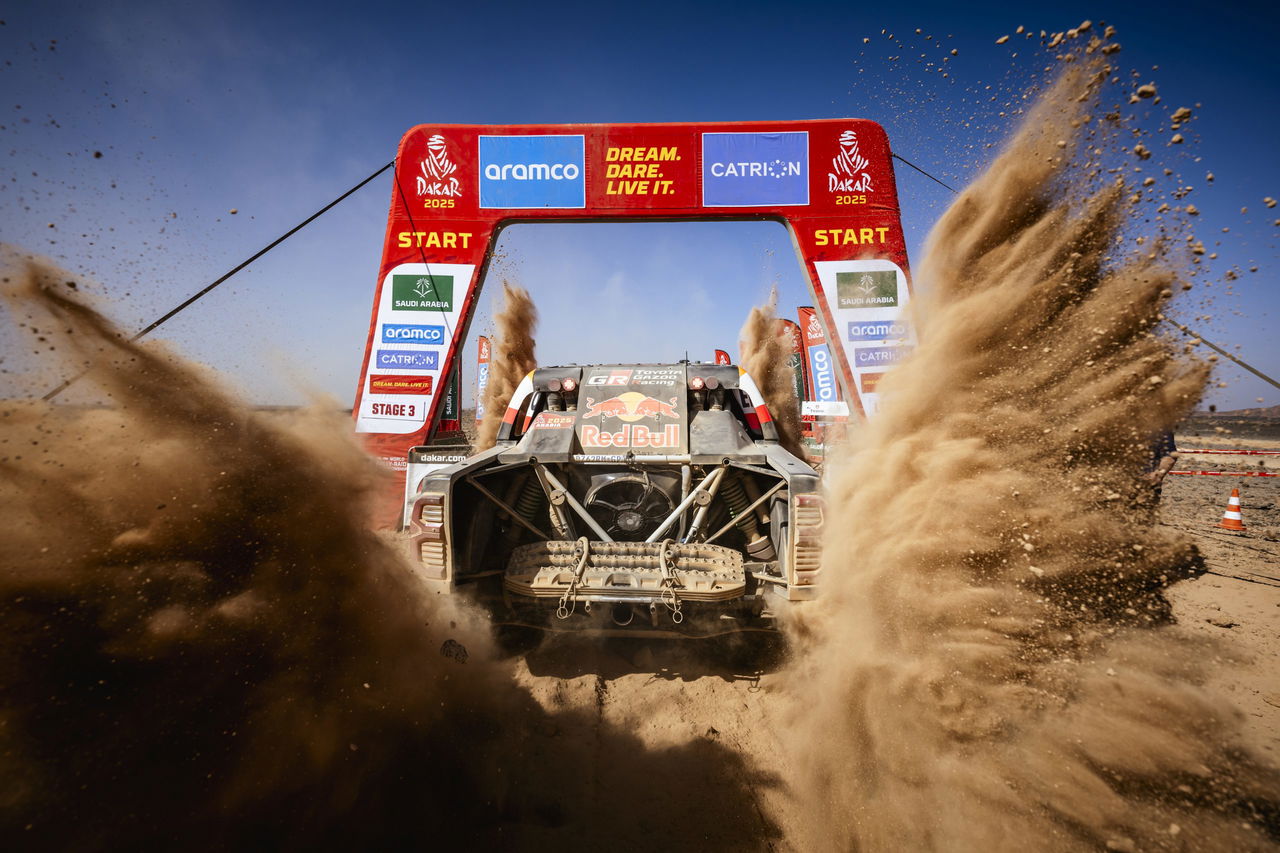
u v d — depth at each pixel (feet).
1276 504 41.09
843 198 29.25
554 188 29.27
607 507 14.60
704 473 14.65
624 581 11.88
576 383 16.01
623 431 14.85
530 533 15.20
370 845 7.15
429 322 29.12
